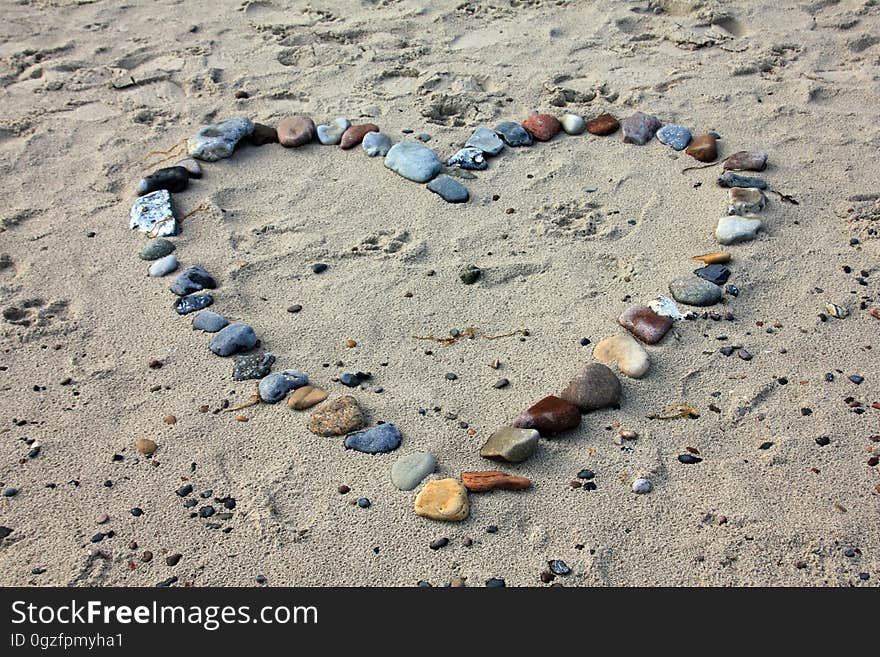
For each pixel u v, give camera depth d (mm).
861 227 1324
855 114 1599
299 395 1063
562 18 2004
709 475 954
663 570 864
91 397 1082
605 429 1015
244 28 2008
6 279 1295
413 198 1443
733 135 1562
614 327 1163
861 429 995
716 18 1959
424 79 1767
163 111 1700
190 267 1305
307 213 1420
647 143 1557
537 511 922
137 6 2135
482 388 1080
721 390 1059
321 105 1701
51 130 1648
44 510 941
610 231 1341
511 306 1210
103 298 1252
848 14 1939
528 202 1424
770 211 1361
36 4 2152
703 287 1192
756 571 860
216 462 991
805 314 1166
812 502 919
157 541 907
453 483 939
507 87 1737
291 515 929
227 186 1490
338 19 2035
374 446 995
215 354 1142
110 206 1447
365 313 1209
